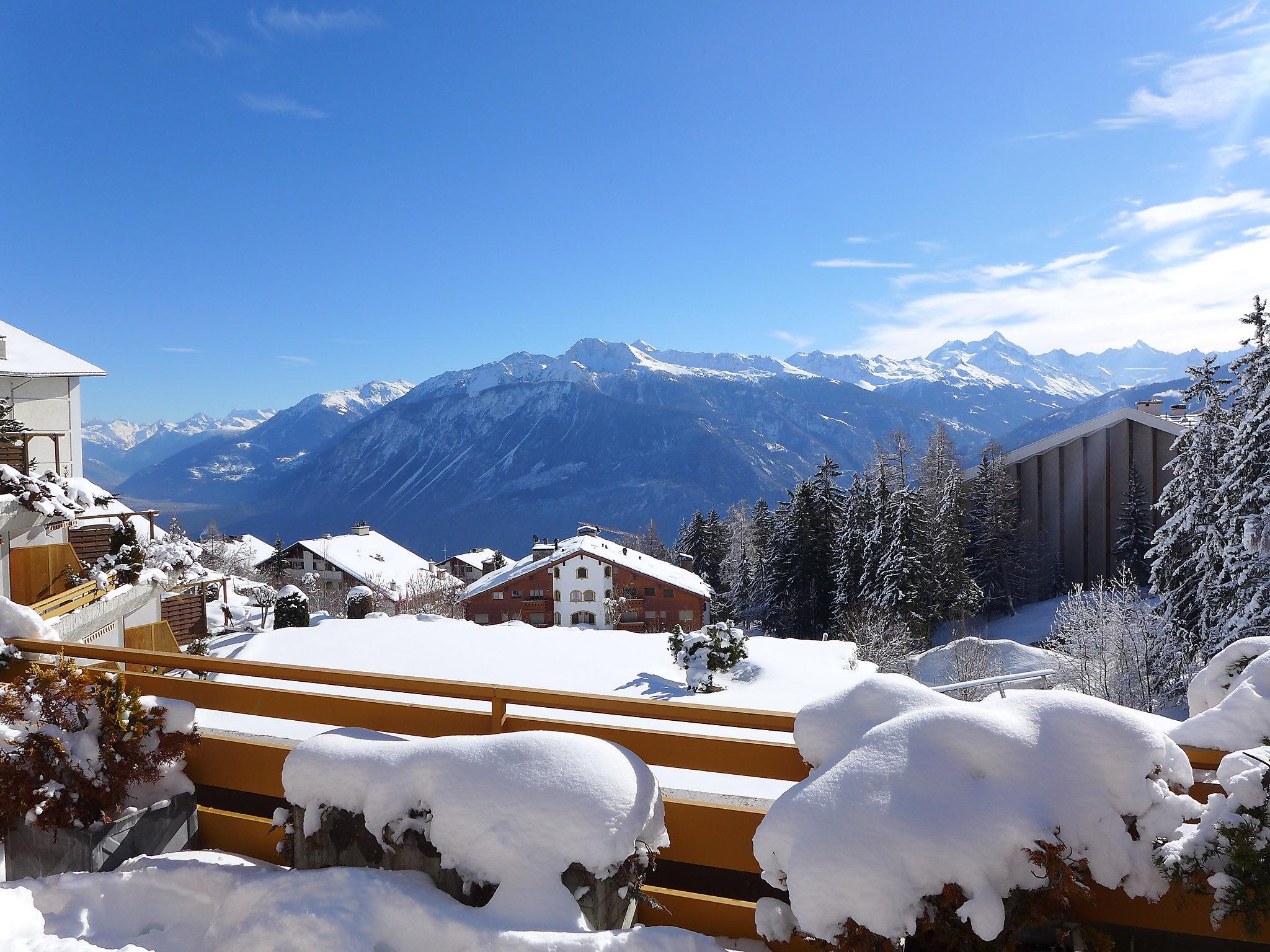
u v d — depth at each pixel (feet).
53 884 11.96
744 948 10.38
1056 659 80.64
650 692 42.73
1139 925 8.95
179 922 11.46
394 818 10.38
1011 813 8.11
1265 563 62.13
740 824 10.75
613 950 8.82
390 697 29.96
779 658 57.21
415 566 251.19
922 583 118.83
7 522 33.71
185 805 13.70
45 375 90.53
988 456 143.43
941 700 9.57
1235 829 7.87
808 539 141.69
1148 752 8.46
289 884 10.48
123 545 41.16
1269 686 9.65
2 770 12.63
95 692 12.98
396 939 9.57
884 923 7.64
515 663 45.62
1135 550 131.85
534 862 9.55
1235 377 71.46
